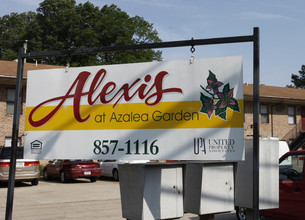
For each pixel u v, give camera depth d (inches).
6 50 1995.6
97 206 461.7
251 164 252.2
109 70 245.1
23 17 2423.7
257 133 204.1
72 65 1712.6
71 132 247.6
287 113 1322.6
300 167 320.5
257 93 206.5
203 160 235.0
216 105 223.8
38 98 255.8
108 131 241.0
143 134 234.7
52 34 1921.8
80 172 769.6
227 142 219.9
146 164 220.8
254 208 201.6
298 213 313.9
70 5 1930.4
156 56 1881.2
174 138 229.3
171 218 226.2
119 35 1846.7
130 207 228.2
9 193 239.5
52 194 584.7
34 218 379.6
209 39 220.8
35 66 1108.5
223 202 238.2
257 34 212.2
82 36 1774.1
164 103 232.8
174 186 229.1
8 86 959.6
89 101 246.5
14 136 247.0
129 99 239.3
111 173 839.1
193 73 229.5
